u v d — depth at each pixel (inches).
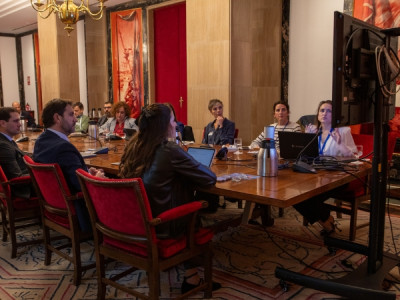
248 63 257.3
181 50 320.8
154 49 343.3
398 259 101.5
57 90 362.6
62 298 94.8
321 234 136.1
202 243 89.1
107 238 87.7
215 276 105.5
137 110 360.8
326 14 233.8
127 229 80.4
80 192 97.1
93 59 385.4
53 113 104.3
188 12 262.1
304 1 242.4
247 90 258.5
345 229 142.0
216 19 247.3
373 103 91.9
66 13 193.9
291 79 254.4
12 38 513.0
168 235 82.4
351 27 80.7
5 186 115.3
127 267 112.1
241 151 149.7
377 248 95.9
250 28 257.3
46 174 97.0
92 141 190.2
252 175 101.8
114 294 96.6
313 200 127.3
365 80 87.4
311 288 92.2
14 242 118.8
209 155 109.4
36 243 121.8
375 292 85.6
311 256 118.4
